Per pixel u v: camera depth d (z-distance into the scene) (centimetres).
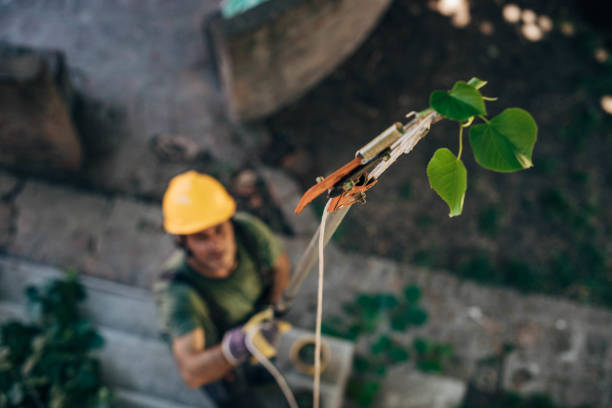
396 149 107
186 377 311
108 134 594
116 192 568
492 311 539
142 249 540
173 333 310
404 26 673
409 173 600
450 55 666
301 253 546
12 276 501
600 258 581
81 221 546
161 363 441
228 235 311
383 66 654
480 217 588
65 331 425
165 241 545
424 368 505
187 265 319
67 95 566
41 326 439
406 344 514
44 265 525
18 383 398
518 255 575
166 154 584
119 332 463
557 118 648
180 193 310
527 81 664
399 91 645
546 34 692
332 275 541
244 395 362
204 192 313
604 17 694
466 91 98
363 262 552
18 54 461
